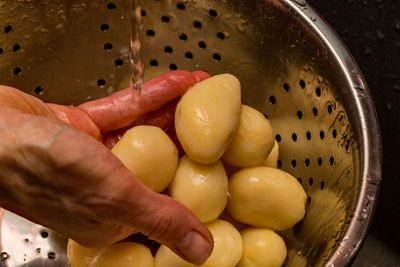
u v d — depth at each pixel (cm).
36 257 46
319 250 38
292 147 47
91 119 45
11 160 33
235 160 44
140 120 46
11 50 46
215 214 41
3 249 46
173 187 42
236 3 44
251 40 46
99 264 40
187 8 46
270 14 43
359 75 40
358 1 46
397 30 45
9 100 38
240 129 43
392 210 52
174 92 45
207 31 47
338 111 41
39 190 34
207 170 41
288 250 45
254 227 44
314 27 41
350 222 36
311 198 44
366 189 37
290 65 45
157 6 46
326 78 42
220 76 43
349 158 39
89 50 49
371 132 39
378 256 52
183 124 41
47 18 46
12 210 37
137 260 40
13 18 44
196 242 35
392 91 48
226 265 40
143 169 40
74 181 33
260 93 48
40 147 32
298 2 42
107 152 33
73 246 40
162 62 50
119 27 48
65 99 51
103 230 36
